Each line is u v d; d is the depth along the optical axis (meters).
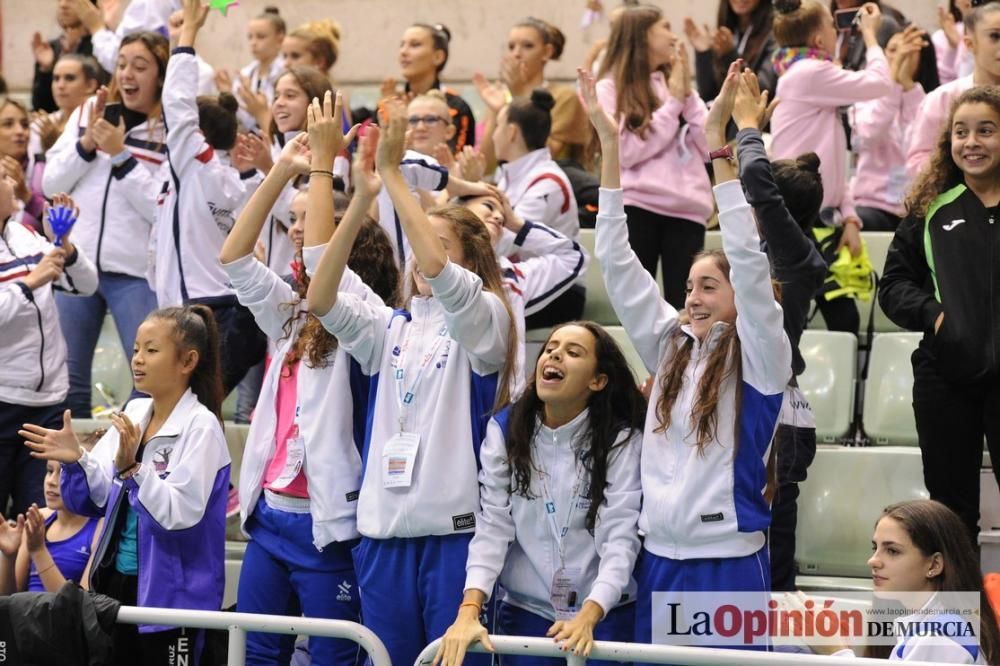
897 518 6.01
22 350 8.89
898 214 10.87
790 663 5.37
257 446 7.20
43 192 11.38
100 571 7.13
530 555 6.39
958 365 7.30
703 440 6.04
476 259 6.82
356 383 7.03
